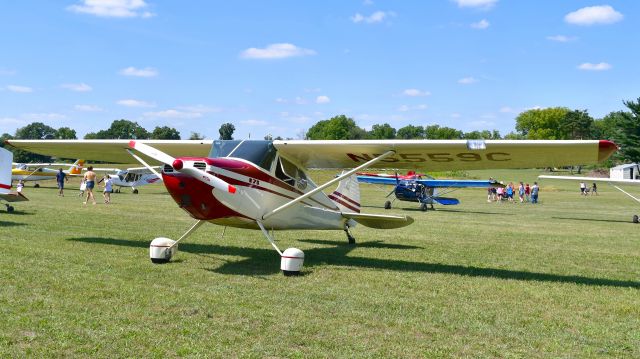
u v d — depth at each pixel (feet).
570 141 18.37
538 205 86.17
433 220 50.16
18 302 13.98
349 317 13.83
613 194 131.75
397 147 21.08
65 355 10.37
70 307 13.74
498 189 99.04
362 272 20.63
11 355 10.20
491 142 19.44
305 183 24.64
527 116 396.16
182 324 12.66
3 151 36.29
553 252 28.78
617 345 12.21
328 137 375.86
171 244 21.47
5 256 20.70
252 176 20.89
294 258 19.49
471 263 24.07
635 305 16.30
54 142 26.99
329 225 27.27
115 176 83.20
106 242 26.30
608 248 31.24
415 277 19.89
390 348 11.48
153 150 19.25
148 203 58.80
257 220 21.47
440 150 21.01
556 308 15.71
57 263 19.72
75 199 63.10
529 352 11.55
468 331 13.03
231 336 11.91
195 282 17.60
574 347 11.99
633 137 175.22
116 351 10.69
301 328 12.67
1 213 39.83
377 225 29.04
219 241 28.76
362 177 73.92
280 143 21.81
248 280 18.34
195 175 18.56
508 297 16.99
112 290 15.72
